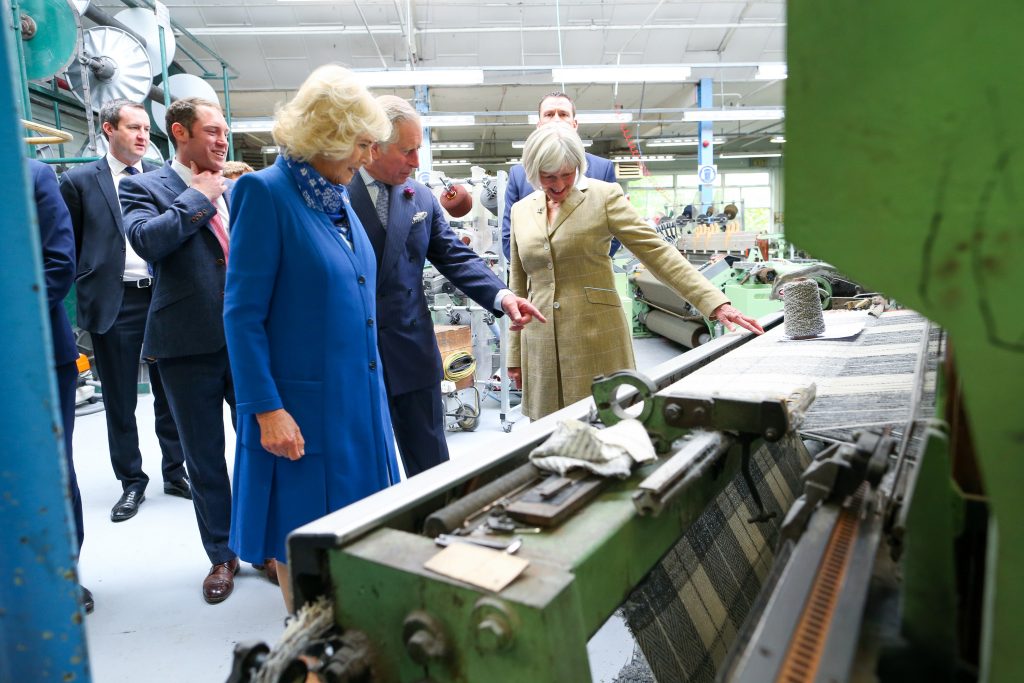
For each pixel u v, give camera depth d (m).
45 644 0.71
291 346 1.34
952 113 0.39
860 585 0.63
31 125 2.48
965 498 0.65
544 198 2.00
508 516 0.76
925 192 0.41
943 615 0.57
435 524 0.74
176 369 1.96
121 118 2.73
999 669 0.43
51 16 3.87
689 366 1.45
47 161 3.78
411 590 0.62
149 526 2.55
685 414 0.96
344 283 1.36
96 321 2.63
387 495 0.79
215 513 2.03
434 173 4.60
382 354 1.81
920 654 0.58
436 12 9.23
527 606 0.56
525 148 1.85
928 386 1.12
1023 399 0.40
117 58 4.79
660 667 0.97
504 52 10.25
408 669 0.64
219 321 1.94
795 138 0.44
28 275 0.65
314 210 1.35
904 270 0.42
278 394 1.31
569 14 9.45
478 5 9.13
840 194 0.43
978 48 0.38
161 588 2.08
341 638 0.66
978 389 0.41
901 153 0.41
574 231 1.91
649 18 9.29
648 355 6.50
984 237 0.39
